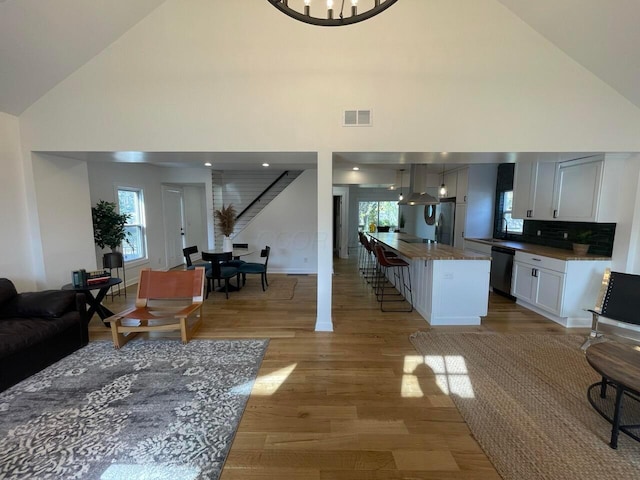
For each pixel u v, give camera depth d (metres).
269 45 3.01
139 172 5.67
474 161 3.85
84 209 3.76
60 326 2.65
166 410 2.02
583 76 3.00
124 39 2.98
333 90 3.06
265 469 1.58
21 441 1.73
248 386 2.30
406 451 1.70
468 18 2.97
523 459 1.64
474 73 3.03
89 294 3.34
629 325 2.56
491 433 1.83
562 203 3.85
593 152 3.10
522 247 4.28
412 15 2.98
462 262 3.46
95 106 3.04
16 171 3.07
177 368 2.55
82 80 3.01
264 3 2.95
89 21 2.65
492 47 3.00
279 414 1.99
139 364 2.61
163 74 3.02
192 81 3.04
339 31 3.00
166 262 6.59
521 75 3.02
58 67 2.86
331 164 3.13
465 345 2.99
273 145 3.10
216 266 4.54
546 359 2.71
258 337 3.19
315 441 1.77
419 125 3.08
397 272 5.04
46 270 3.30
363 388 2.29
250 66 3.04
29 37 2.46
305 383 2.35
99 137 3.07
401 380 2.39
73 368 2.54
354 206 10.23
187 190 7.46
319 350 2.90
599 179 3.32
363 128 3.09
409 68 3.03
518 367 2.58
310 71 3.04
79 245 3.69
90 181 4.55
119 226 4.58
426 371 2.52
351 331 3.35
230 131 3.08
